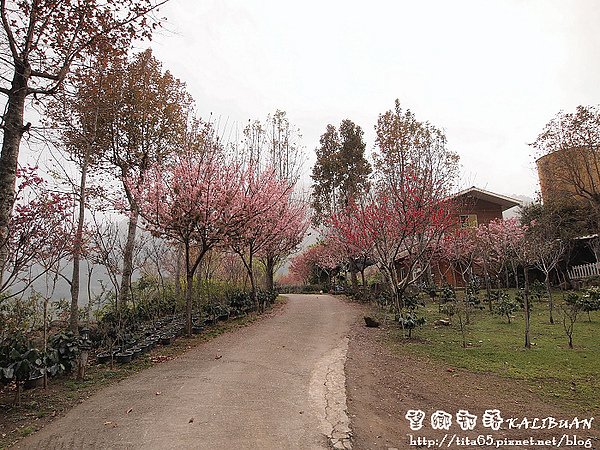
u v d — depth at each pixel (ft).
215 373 22.57
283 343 31.24
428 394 18.63
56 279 23.59
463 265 67.67
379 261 41.93
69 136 30.89
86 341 23.58
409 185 40.14
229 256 61.72
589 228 62.34
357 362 24.61
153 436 14.42
